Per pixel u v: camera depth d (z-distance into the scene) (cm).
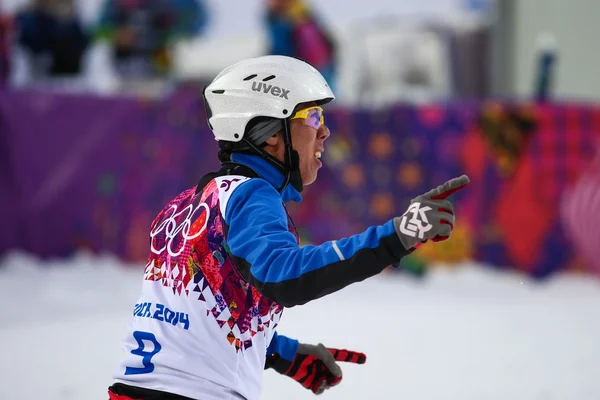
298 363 787
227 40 3362
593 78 3634
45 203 2544
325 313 2181
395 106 2675
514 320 2131
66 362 1625
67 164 2559
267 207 611
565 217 2680
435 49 3509
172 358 645
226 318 641
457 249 2689
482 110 2681
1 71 3083
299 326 2002
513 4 3569
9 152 2527
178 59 3312
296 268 562
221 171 679
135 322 676
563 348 1819
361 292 2481
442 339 1892
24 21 3067
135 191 2594
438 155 2678
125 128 2586
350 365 1656
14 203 2528
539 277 2661
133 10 3206
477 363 1680
